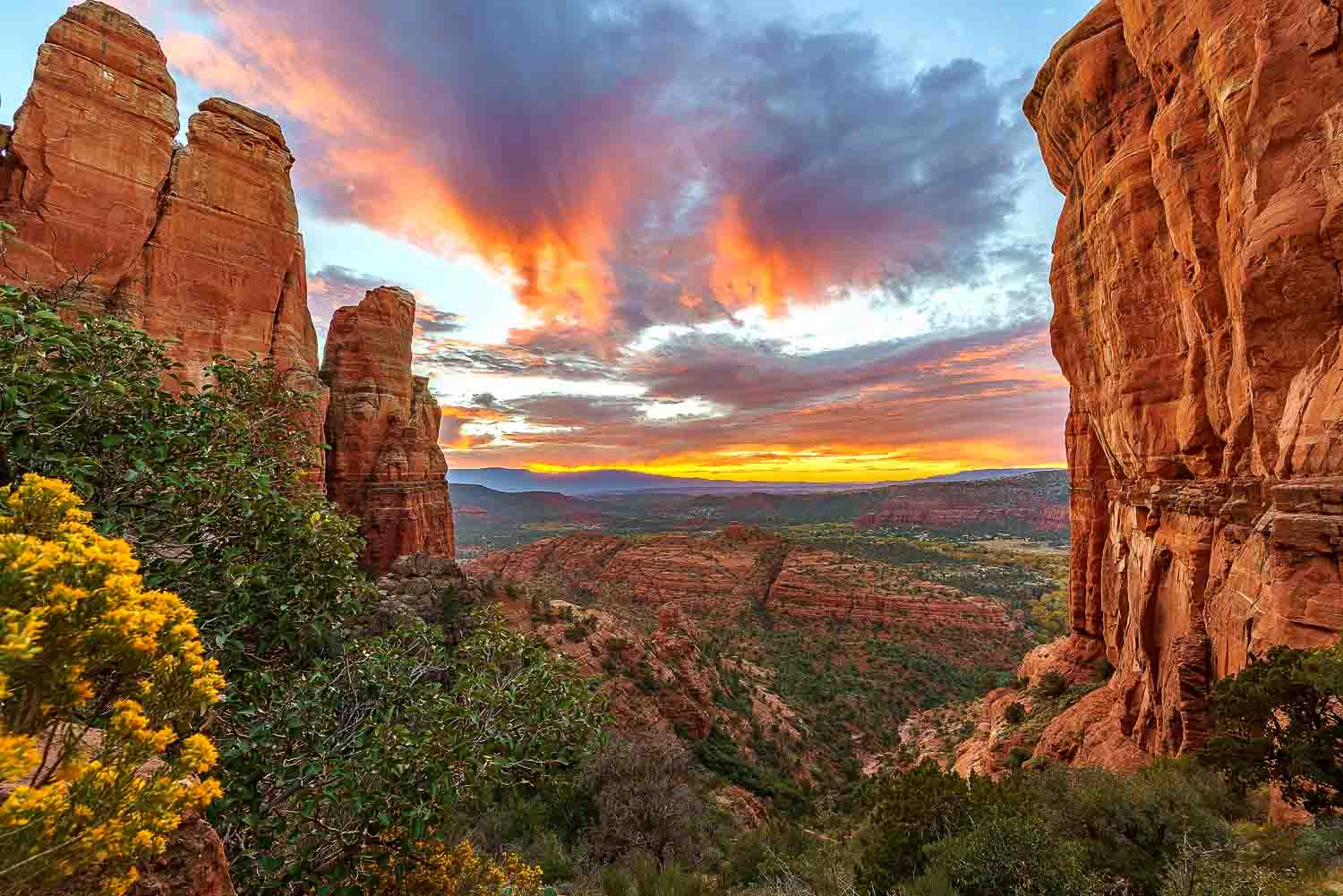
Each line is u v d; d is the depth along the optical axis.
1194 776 10.88
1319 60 13.21
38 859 1.70
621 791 20.61
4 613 1.50
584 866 16.64
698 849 19.48
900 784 10.42
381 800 6.03
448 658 8.07
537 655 7.88
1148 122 22.62
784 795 36.38
